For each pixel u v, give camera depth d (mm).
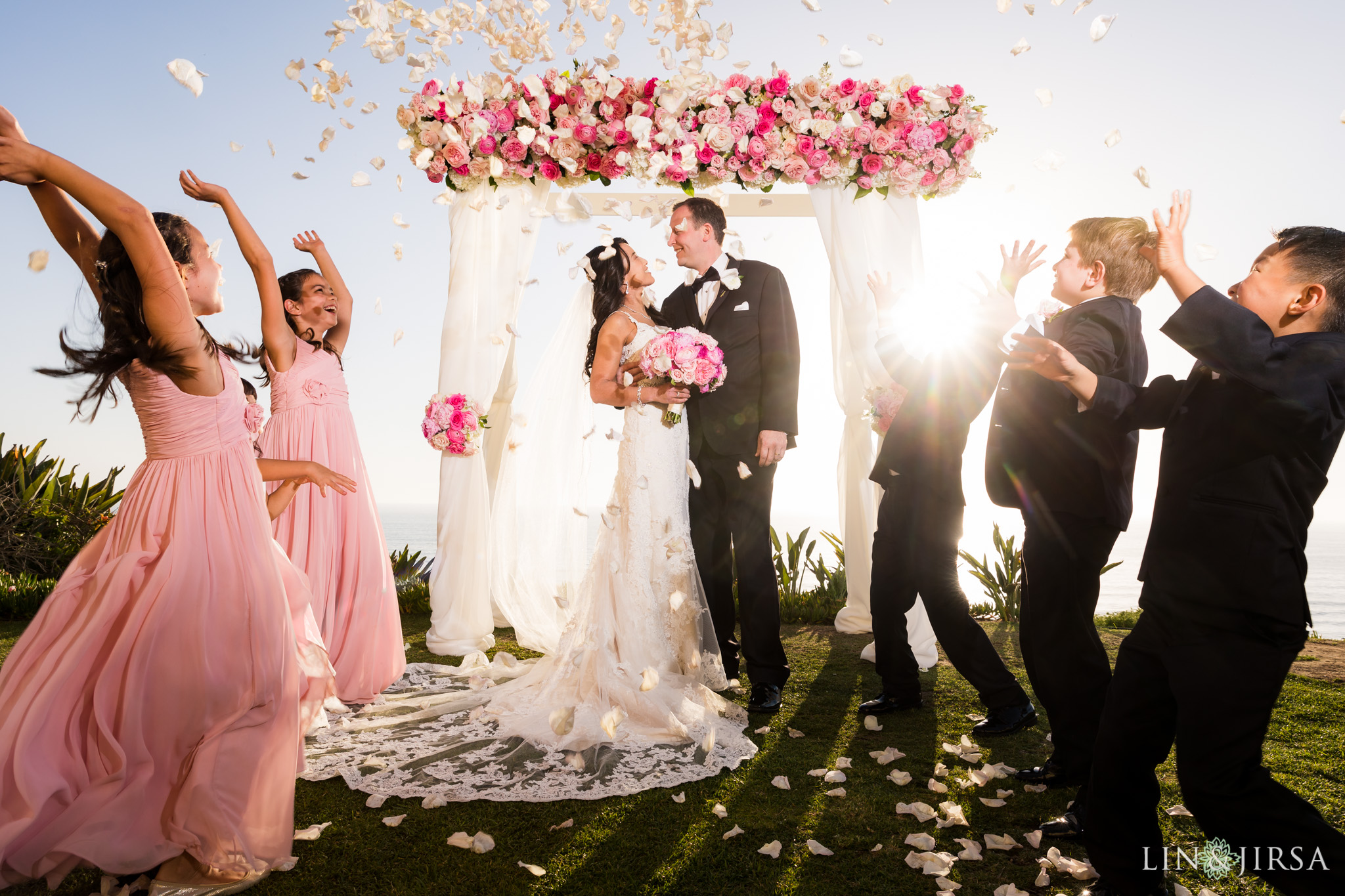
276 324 3270
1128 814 1694
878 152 3938
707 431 3545
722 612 3754
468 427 4211
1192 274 1596
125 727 1790
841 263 4125
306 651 2625
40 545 7215
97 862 1678
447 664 4141
